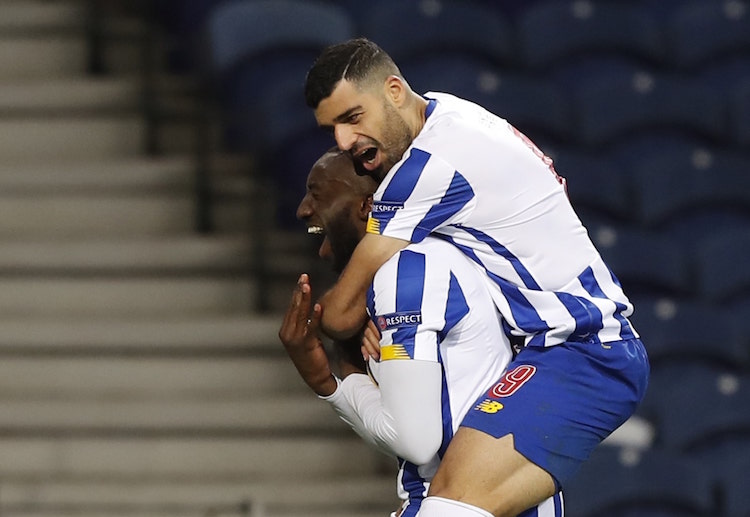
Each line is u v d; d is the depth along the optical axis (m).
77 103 22.67
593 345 10.44
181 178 21.56
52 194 21.39
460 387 10.34
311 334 10.70
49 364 19.17
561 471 10.19
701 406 19.09
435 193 10.17
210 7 23.89
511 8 26.03
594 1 26.08
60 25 24.11
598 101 23.89
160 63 24.38
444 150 10.19
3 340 19.16
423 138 10.26
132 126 22.77
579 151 23.61
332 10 22.27
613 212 22.42
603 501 17.44
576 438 10.23
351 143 10.13
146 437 18.45
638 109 24.00
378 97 10.11
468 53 24.00
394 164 10.35
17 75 23.77
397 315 10.12
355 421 10.71
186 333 19.31
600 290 10.64
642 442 18.64
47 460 18.34
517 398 10.17
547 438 10.08
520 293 10.46
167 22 24.81
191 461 18.42
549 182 10.53
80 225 21.33
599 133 23.75
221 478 18.31
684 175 22.92
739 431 19.09
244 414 18.52
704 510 17.77
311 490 17.80
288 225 21.19
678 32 25.86
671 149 24.03
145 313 20.12
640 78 24.20
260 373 19.33
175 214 21.53
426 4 23.91
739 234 22.14
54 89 22.70
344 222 10.73
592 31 25.20
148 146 22.69
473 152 10.22
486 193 10.26
